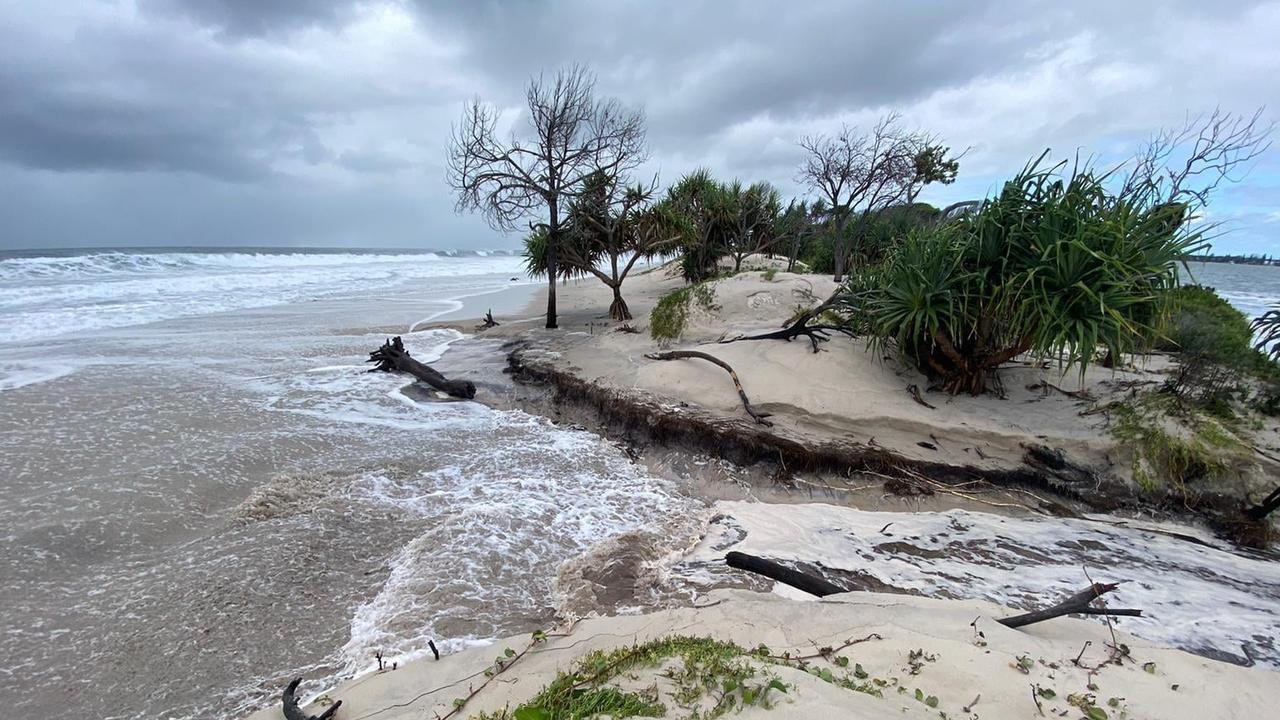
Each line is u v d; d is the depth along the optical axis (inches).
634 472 276.8
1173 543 208.7
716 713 100.7
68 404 322.3
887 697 109.3
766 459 269.0
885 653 127.6
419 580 177.6
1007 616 153.6
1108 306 229.8
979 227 269.0
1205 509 222.8
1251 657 145.6
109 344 493.7
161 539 195.5
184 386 373.1
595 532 217.5
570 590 178.5
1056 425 263.3
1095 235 237.6
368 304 830.5
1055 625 149.9
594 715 101.2
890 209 884.6
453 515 221.9
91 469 239.8
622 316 641.0
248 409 335.3
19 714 126.2
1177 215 247.0
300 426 312.5
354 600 171.3
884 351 322.3
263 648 148.9
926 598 164.1
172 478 235.0
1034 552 202.4
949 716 104.4
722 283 489.4
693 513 237.1
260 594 169.3
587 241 668.1
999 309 255.0
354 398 372.8
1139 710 109.5
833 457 259.0
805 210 1090.7
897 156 716.0
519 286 1179.3
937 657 125.0
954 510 235.5
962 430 267.3
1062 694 112.6
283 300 860.0
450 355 493.7
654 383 347.3
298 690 134.8
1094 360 280.1
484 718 109.3
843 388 303.1
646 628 148.8
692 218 805.2
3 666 138.4
